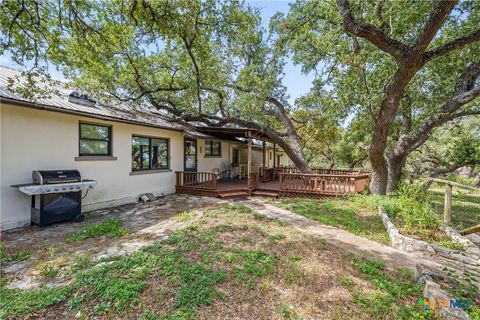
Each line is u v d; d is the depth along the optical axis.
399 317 2.73
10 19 5.49
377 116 8.38
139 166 9.53
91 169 7.56
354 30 6.34
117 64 9.52
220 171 15.60
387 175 9.73
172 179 11.18
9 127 5.62
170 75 10.94
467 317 2.49
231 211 7.32
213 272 3.52
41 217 5.77
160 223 6.17
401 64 6.36
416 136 9.42
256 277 3.50
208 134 13.38
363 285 3.42
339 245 4.86
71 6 5.85
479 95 8.30
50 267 3.62
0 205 5.50
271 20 12.26
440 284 3.19
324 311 2.84
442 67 9.60
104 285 3.10
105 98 9.31
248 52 12.73
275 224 6.09
